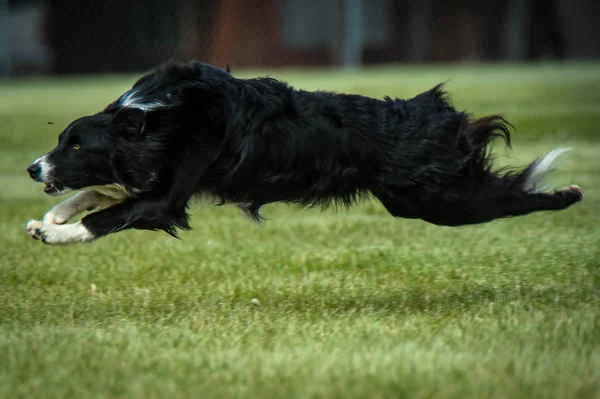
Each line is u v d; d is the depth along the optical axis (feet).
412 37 171.01
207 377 23.13
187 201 30.45
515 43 176.65
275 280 36.01
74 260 39.81
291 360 24.40
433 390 21.77
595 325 27.12
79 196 31.53
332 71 150.61
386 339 26.32
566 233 43.65
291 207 53.16
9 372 23.86
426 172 30.94
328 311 30.76
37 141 82.99
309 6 161.38
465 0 172.24
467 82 118.52
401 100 31.76
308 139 29.96
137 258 40.19
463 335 26.58
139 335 27.37
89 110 101.71
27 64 172.04
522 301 31.22
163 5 165.58
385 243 42.78
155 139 29.14
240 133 29.53
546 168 34.65
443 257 39.24
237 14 162.40
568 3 178.91
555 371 22.93
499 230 44.98
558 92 105.81
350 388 21.93
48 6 169.89
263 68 163.02
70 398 21.95
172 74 29.53
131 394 21.98
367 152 30.45
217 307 31.63
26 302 32.71
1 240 44.11
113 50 170.09
